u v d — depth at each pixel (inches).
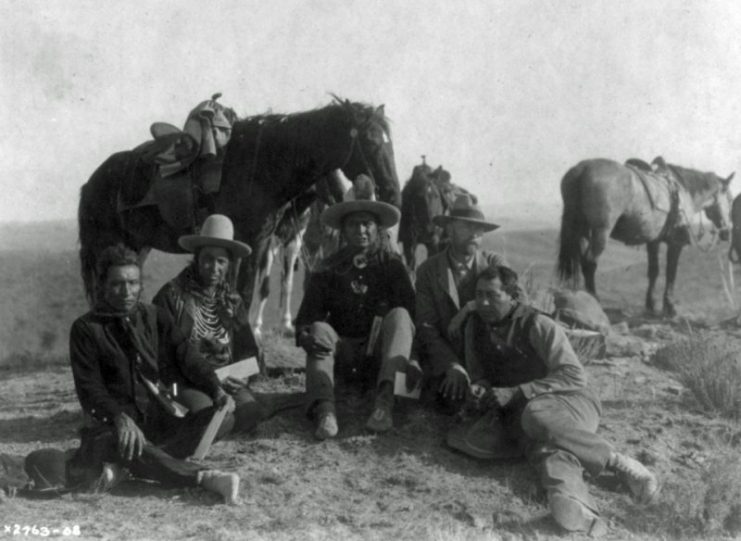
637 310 554.6
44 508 200.7
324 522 198.8
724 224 561.6
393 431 241.4
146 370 215.9
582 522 199.2
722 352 308.0
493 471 226.4
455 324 244.5
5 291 781.9
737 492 211.2
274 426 245.9
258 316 386.0
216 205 295.7
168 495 210.4
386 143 286.2
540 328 227.0
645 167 519.5
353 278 255.9
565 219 486.0
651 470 229.9
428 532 193.3
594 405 224.4
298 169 293.0
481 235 255.6
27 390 339.9
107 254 213.0
